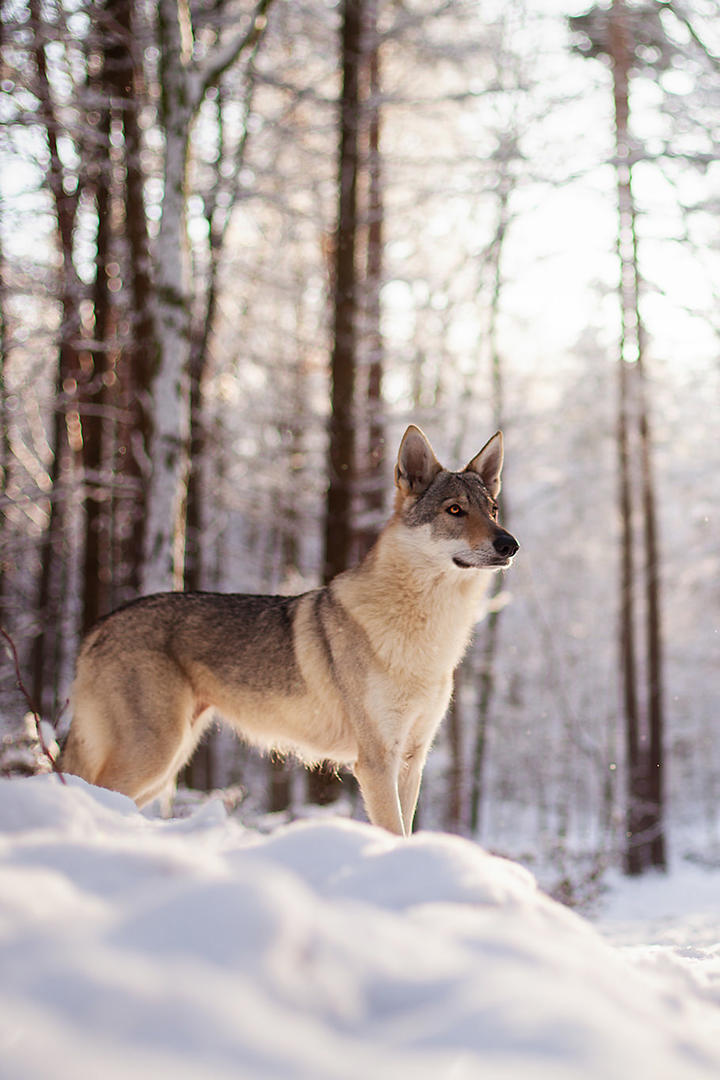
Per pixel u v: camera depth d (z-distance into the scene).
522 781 27.02
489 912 1.69
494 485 5.57
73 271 14.08
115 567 16.11
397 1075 1.06
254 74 13.77
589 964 1.57
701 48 14.70
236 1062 1.01
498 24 15.75
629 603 17.95
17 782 2.23
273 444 17.95
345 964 1.29
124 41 12.81
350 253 13.38
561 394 19.23
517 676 24.44
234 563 22.52
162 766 5.34
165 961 1.17
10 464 15.81
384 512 13.60
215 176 15.16
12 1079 0.89
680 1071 1.21
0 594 18.34
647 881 15.77
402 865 1.82
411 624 4.76
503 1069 1.08
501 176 15.30
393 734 4.81
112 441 15.66
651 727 17.70
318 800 10.81
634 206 15.57
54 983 1.08
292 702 5.13
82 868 1.55
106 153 13.86
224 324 17.89
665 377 17.23
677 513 21.50
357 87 13.62
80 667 5.55
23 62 12.78
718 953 3.33
